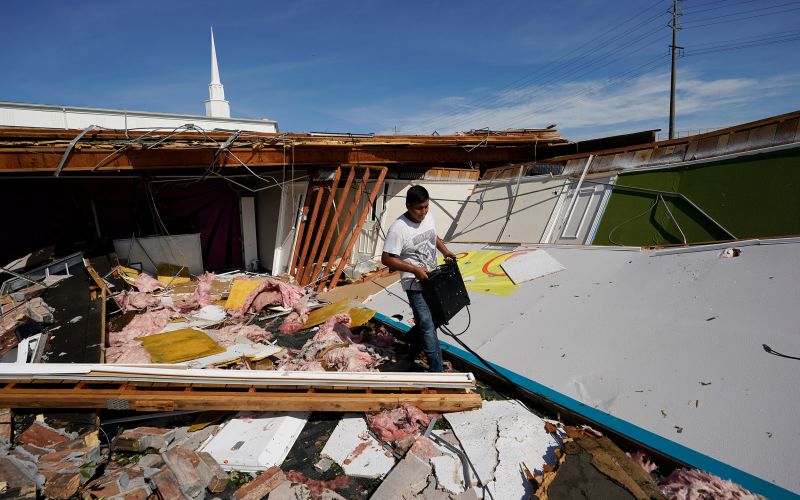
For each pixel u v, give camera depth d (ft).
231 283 25.98
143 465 8.38
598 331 11.64
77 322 14.55
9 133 18.45
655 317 11.24
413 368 13.10
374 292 20.31
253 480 8.15
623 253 14.84
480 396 10.41
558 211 20.98
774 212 14.19
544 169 23.54
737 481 7.00
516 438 8.88
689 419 8.34
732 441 7.62
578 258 15.88
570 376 10.50
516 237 22.03
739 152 16.14
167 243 29.43
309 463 8.85
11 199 28.37
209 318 19.53
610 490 7.04
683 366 9.48
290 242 30.19
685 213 16.52
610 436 8.83
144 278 24.02
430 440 9.12
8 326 13.53
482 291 16.02
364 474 8.42
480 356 12.49
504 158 35.50
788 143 14.93
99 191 31.12
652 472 7.97
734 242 12.48
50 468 7.86
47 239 29.66
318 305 20.52
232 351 13.76
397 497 7.65
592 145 33.24
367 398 9.92
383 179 26.71
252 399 9.63
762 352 8.93
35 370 9.72
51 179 29.37
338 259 32.35
